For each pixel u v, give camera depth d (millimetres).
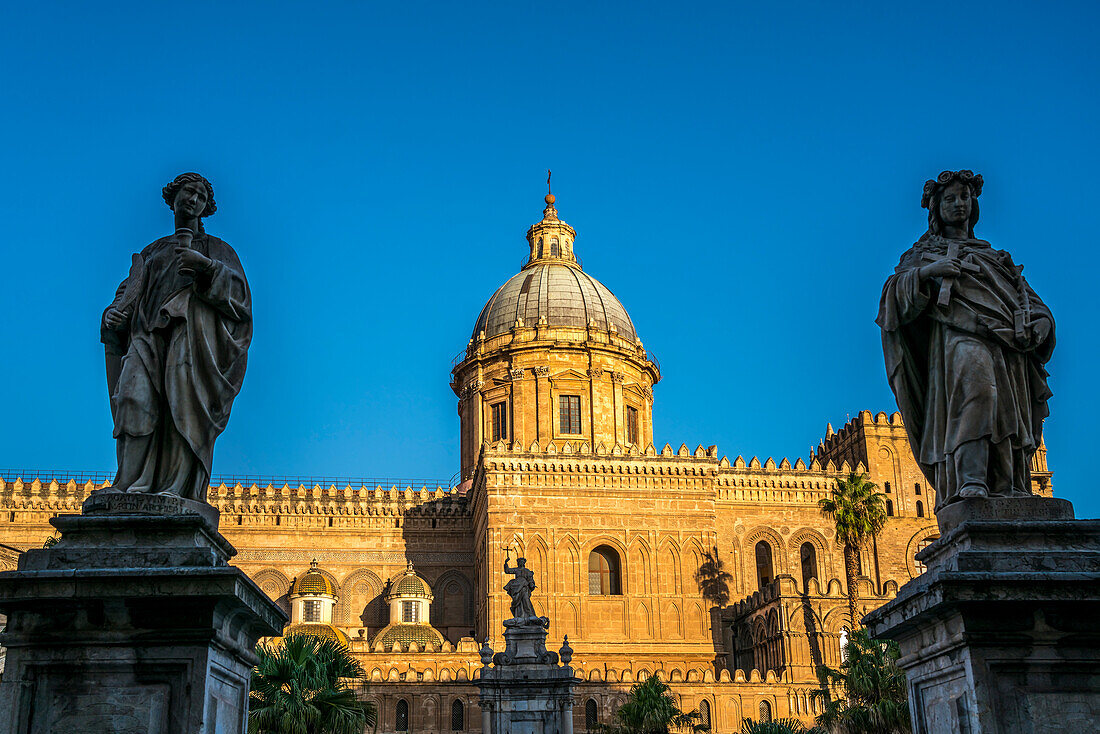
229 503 85688
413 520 88000
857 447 91000
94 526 7176
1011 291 7688
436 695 67250
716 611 78312
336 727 33031
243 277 8094
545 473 79500
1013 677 6680
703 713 67875
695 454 82375
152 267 7895
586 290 94125
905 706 41969
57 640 6805
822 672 52750
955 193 8164
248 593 7246
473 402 90938
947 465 7477
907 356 7914
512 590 53844
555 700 51188
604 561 80062
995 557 6914
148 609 6848
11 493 82312
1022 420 7461
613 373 89938
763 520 87312
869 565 86438
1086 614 6719
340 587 85375
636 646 76312
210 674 6973
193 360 7691
